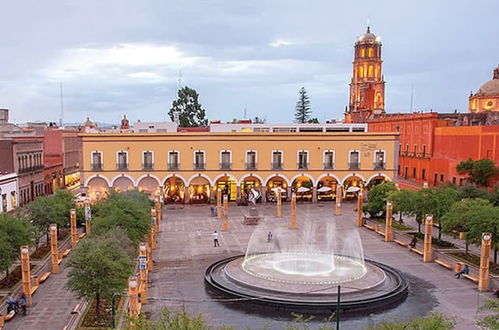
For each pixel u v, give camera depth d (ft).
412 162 245.04
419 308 81.92
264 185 202.39
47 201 123.85
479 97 274.77
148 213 119.34
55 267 101.50
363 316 78.23
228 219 165.68
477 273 99.81
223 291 86.48
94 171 196.75
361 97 392.27
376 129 297.12
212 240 132.87
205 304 83.87
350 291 83.41
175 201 203.92
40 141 207.82
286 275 92.48
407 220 162.20
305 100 376.27
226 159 201.05
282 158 202.08
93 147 196.13
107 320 75.56
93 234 98.78
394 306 82.79
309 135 201.57
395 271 98.27
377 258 114.11
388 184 161.68
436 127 223.10
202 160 200.34
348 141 203.10
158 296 87.92
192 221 162.40
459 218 108.99
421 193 132.67
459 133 203.31
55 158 238.07
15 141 177.06
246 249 121.60
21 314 78.48
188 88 332.19
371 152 204.03
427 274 101.40
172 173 199.31
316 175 203.41
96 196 196.65
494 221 100.12
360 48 400.06
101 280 72.49
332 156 203.10
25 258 81.46
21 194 182.09
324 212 179.73
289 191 203.72
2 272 92.22
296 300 80.12
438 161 219.20
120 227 99.40
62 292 89.45
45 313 79.15
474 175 179.63
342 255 110.42
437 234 139.74
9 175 168.76
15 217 100.12
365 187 204.54
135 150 197.67
